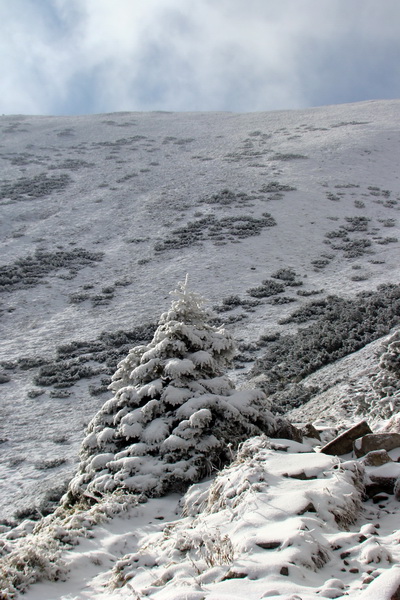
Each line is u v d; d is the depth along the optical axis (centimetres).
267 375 2111
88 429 816
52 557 473
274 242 4394
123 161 7344
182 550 448
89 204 5672
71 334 2992
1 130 9538
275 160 6900
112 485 684
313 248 4300
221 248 4253
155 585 393
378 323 2319
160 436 724
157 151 7881
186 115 11025
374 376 1467
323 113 10100
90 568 478
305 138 7994
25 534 642
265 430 779
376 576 354
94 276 3912
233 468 580
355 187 5875
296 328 2819
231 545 402
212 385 797
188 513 582
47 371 2508
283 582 347
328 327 2512
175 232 4709
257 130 8906
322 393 1609
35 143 8550
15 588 427
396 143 7494
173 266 3975
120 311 3266
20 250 4525
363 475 556
